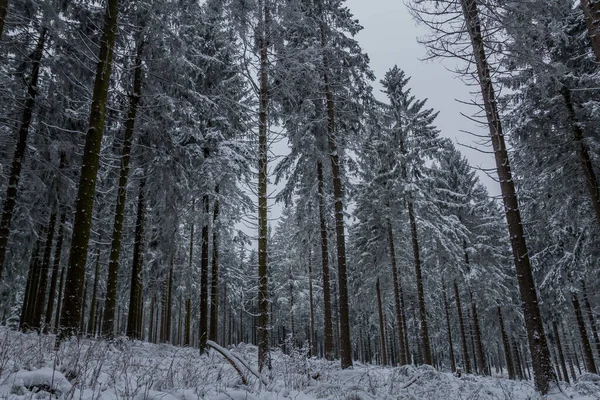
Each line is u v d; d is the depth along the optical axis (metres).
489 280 25.55
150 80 13.77
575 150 14.09
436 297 32.84
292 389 6.61
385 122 19.50
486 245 25.89
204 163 16.30
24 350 6.04
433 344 41.66
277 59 10.10
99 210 18.36
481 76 10.04
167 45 13.02
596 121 13.51
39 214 15.45
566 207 15.51
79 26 11.89
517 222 9.34
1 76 12.24
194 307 33.78
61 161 15.29
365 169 17.98
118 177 15.55
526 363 45.56
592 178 13.43
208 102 15.78
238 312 51.75
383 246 24.80
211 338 17.77
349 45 15.88
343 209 16.38
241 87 14.47
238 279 42.34
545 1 9.06
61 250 18.62
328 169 16.70
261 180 9.61
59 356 5.64
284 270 41.09
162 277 19.56
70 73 11.91
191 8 14.27
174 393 4.91
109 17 9.72
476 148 9.77
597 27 7.92
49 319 16.94
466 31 9.48
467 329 34.25
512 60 9.72
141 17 12.29
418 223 20.19
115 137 14.07
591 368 20.22
